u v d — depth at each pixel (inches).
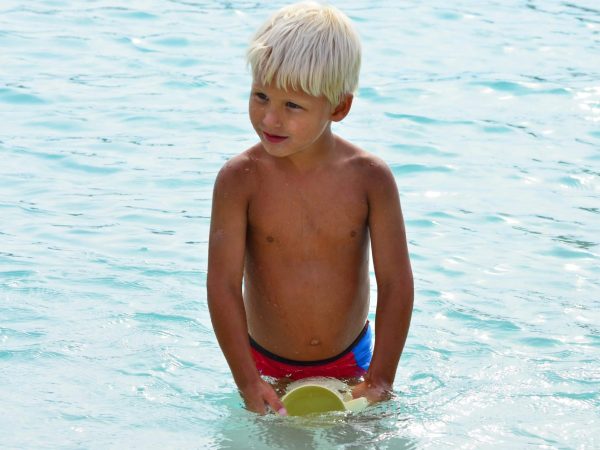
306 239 187.0
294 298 189.2
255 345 195.6
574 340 228.4
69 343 217.9
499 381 204.8
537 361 215.8
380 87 428.1
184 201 311.0
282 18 174.9
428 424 182.7
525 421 185.8
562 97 426.6
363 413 180.2
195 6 544.7
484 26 532.4
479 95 425.4
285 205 185.3
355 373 197.2
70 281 251.1
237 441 175.0
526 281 263.7
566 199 325.7
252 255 189.5
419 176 339.9
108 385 199.8
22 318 229.1
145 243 278.5
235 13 533.0
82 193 313.9
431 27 524.1
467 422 184.5
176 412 188.5
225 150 353.7
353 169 187.5
